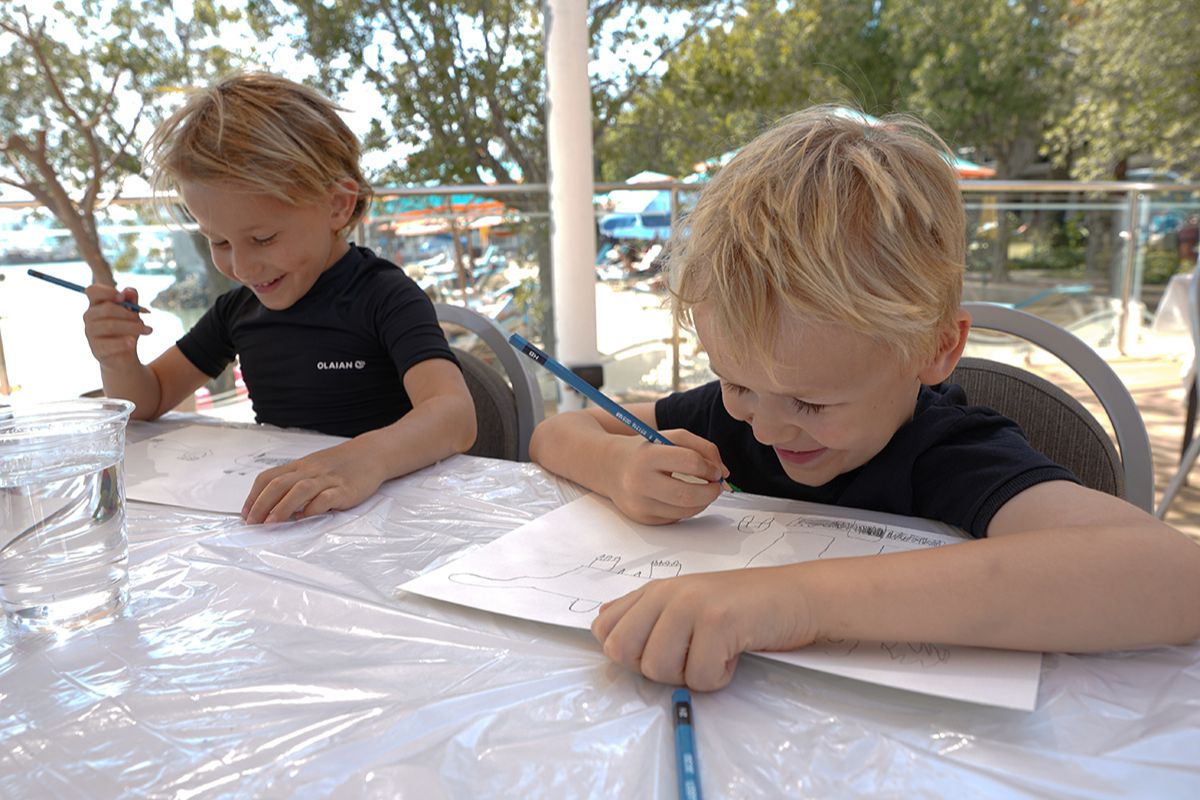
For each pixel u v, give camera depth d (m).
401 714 0.41
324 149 1.24
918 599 0.47
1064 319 4.63
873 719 0.40
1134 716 0.40
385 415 1.31
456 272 3.98
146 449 0.97
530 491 0.80
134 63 4.54
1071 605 0.46
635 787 0.35
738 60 5.39
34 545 0.52
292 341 1.31
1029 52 7.01
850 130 0.68
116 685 0.45
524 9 4.80
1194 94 6.91
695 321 0.66
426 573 0.59
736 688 0.44
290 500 0.72
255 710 0.42
